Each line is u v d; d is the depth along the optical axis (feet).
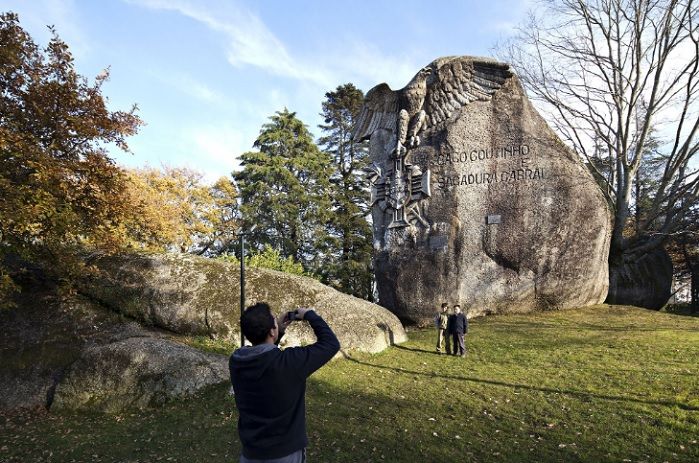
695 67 57.31
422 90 53.93
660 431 20.24
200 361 31.78
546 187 49.67
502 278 49.55
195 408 27.63
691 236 81.20
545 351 36.32
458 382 30.32
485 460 18.74
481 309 49.60
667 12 57.82
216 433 23.47
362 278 105.91
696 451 18.25
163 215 89.45
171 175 107.76
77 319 38.19
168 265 43.14
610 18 62.08
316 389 29.81
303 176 116.57
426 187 52.19
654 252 66.18
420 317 50.85
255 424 8.94
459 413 24.59
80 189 37.83
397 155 54.34
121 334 37.65
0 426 27.14
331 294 43.24
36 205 30.76
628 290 60.39
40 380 32.04
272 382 8.89
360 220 108.37
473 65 52.34
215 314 39.96
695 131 58.23
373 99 58.90
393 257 52.80
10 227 32.04
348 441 21.34
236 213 122.93
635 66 61.05
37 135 36.45
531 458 18.69
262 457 8.75
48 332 36.50
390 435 21.89
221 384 30.50
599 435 20.44
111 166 38.78
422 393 28.43
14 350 34.47
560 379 29.17
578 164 50.49
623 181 63.16
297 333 39.50
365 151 117.80
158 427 25.13
